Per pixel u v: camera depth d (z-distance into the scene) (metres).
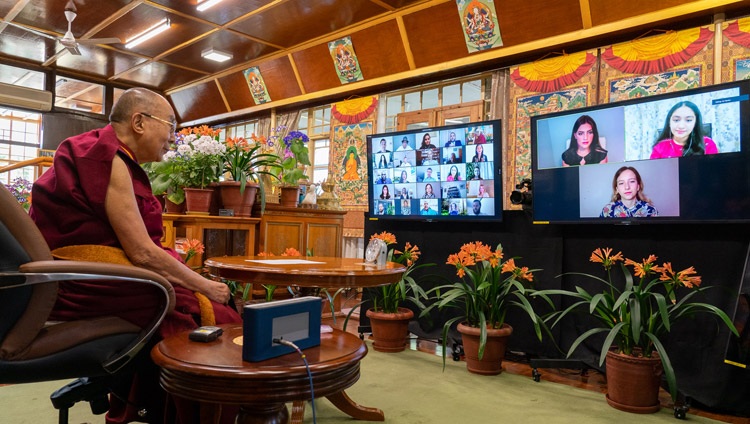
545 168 3.26
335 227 4.49
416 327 3.89
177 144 3.81
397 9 5.58
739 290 2.44
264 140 4.06
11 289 1.13
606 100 4.53
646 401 2.40
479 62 5.36
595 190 3.04
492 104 5.40
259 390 1.10
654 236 2.90
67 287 1.39
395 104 6.57
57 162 1.53
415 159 3.98
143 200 1.67
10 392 2.40
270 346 1.19
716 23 3.97
